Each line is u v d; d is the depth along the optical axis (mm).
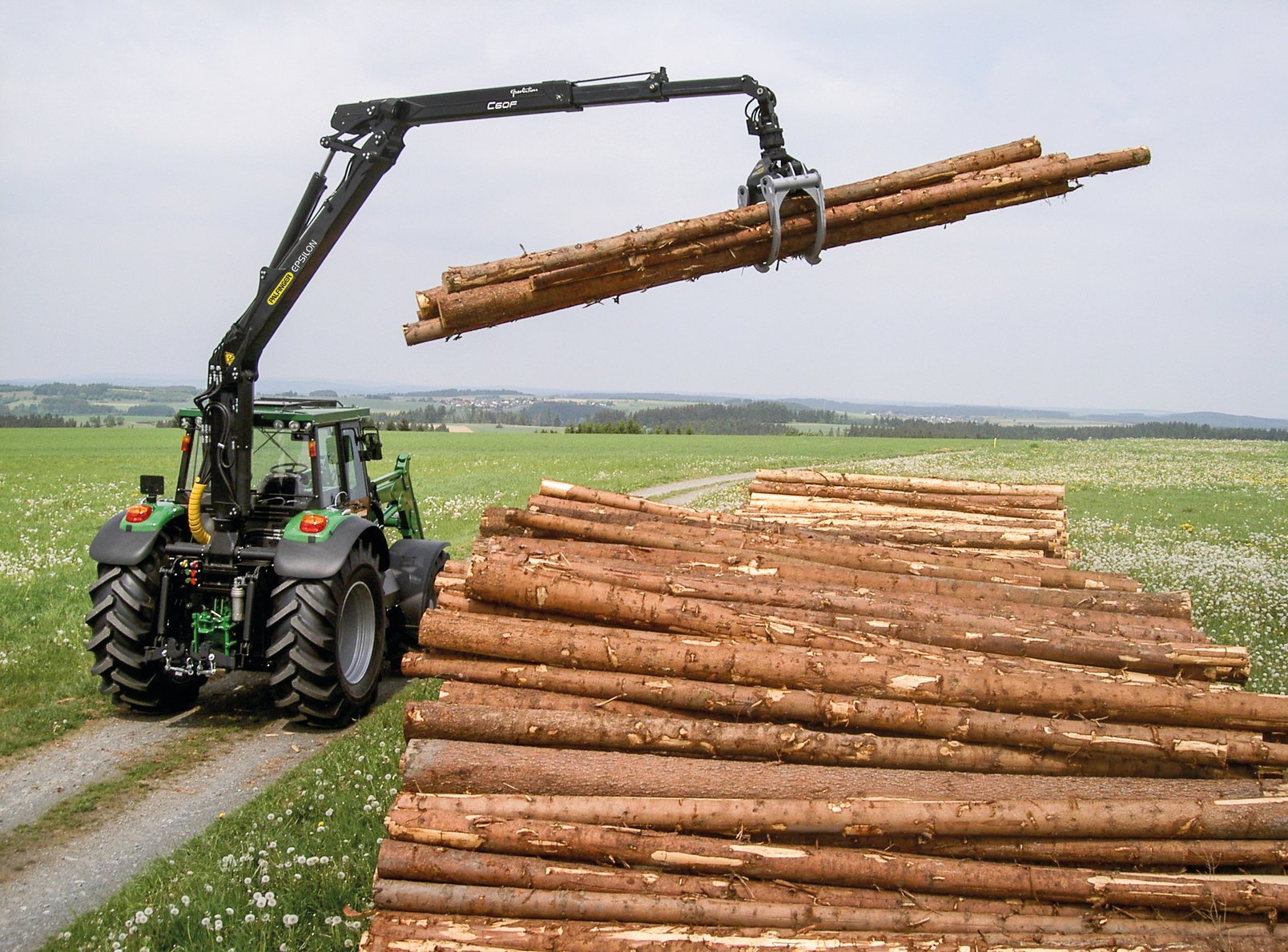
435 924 3359
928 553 5469
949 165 4352
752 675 4000
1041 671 4152
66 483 28688
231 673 9133
